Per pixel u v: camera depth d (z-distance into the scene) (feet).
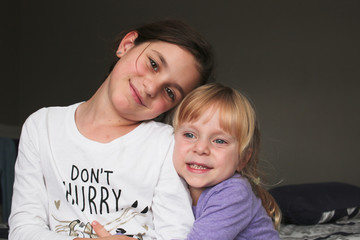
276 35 12.21
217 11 12.82
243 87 12.32
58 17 14.69
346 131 11.41
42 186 3.64
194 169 3.39
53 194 3.57
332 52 11.67
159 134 3.61
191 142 3.42
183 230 3.31
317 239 5.09
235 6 12.66
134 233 3.32
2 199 8.06
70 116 3.75
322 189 7.09
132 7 13.84
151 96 3.59
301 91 11.83
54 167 3.54
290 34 12.07
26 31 14.90
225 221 3.24
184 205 3.38
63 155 3.55
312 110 11.69
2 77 13.97
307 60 11.86
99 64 14.11
